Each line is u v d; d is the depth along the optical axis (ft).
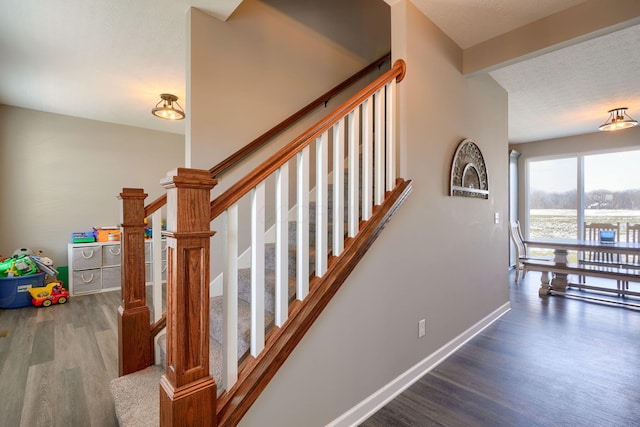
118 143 16.03
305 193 4.64
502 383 6.69
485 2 6.86
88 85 11.31
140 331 6.23
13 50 8.87
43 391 6.45
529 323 10.20
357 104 5.46
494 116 10.73
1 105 13.26
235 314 3.90
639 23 6.44
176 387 3.36
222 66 7.32
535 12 7.25
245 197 7.71
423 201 7.22
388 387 6.20
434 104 7.61
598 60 9.54
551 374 7.02
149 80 10.91
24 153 13.80
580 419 5.52
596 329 9.66
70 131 14.79
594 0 6.79
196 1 6.69
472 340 8.90
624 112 14.12
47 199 14.30
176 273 3.34
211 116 7.13
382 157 6.15
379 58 10.91
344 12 10.08
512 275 18.13
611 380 6.75
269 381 4.02
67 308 12.19
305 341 4.71
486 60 8.41
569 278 16.98
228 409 3.69
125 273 6.19
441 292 7.87
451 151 8.26
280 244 4.35
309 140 4.61
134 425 4.61
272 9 8.31
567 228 18.89
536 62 9.64
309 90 9.09
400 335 6.55
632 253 11.41
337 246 5.24
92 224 15.34
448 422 5.48
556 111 14.10
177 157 17.80
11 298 12.14
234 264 3.85
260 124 7.98
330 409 5.08
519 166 20.75
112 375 7.10
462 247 8.77
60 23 7.57
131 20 7.46
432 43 7.57
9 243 13.50
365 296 5.74
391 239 6.34
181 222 3.34
